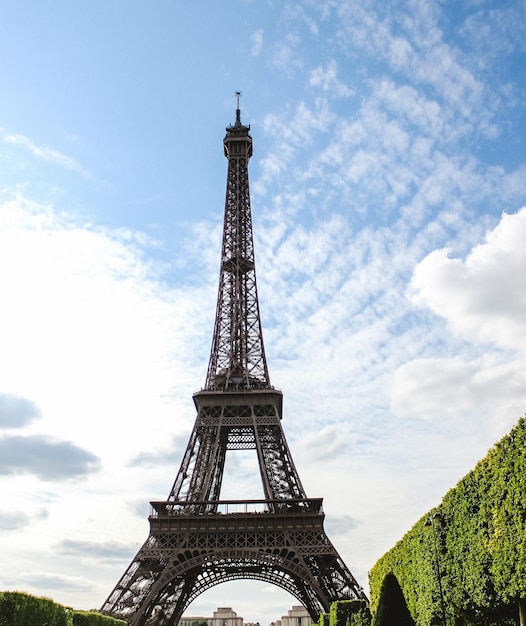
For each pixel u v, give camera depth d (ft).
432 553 353.31
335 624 511.81
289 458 655.76
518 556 254.27
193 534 602.85
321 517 606.14
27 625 361.51
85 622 454.81
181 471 648.38
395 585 316.19
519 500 255.29
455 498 318.45
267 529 602.44
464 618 349.00
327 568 594.65
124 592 574.56
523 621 265.13
